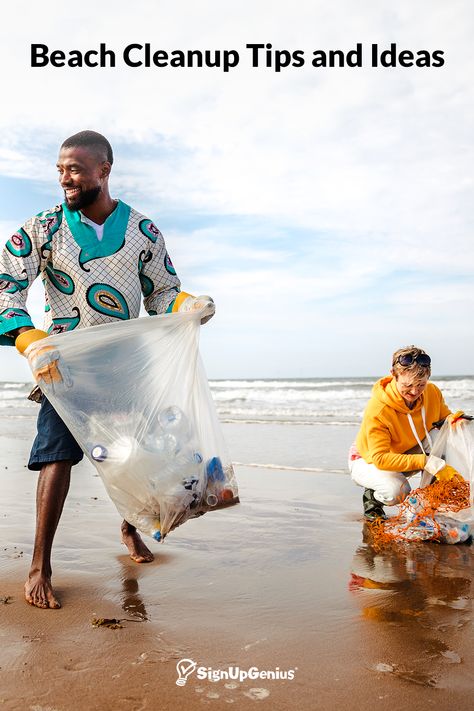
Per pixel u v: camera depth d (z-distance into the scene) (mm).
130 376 2627
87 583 2797
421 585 2811
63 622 2357
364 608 2527
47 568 2602
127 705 1791
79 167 2660
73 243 2729
